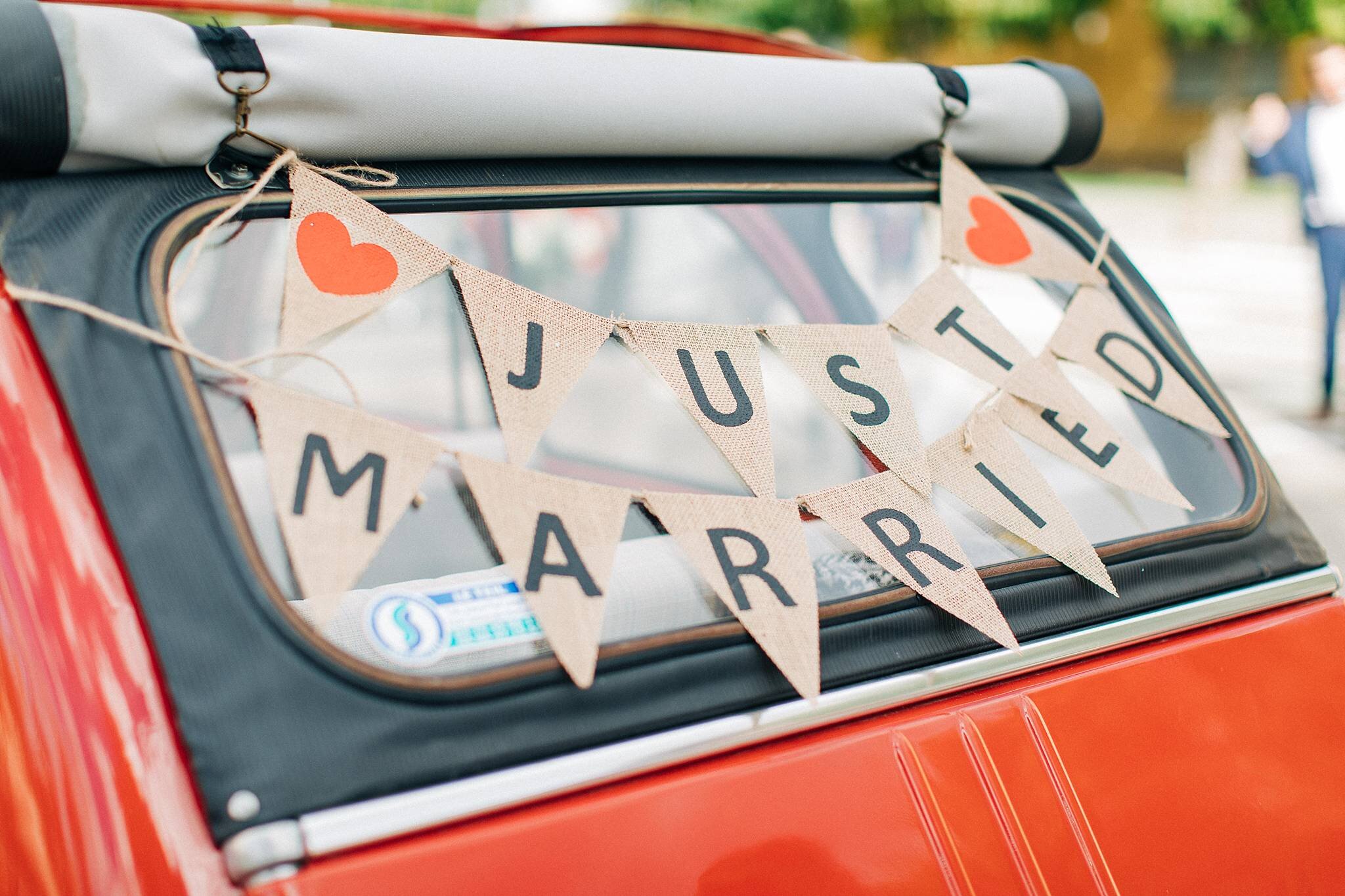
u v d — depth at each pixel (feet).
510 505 3.91
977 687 4.24
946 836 3.84
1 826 3.54
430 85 4.36
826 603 4.16
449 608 3.80
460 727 3.51
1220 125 46.96
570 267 5.95
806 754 3.82
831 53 6.45
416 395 5.12
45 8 3.75
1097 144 6.21
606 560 3.93
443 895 3.24
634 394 7.02
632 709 3.73
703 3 58.65
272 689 3.37
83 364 3.60
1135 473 5.06
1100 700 4.32
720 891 3.51
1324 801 4.47
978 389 5.11
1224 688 4.55
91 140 3.83
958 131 5.73
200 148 4.09
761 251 6.18
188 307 3.92
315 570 3.56
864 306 5.78
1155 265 39.93
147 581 3.41
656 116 4.86
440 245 4.77
